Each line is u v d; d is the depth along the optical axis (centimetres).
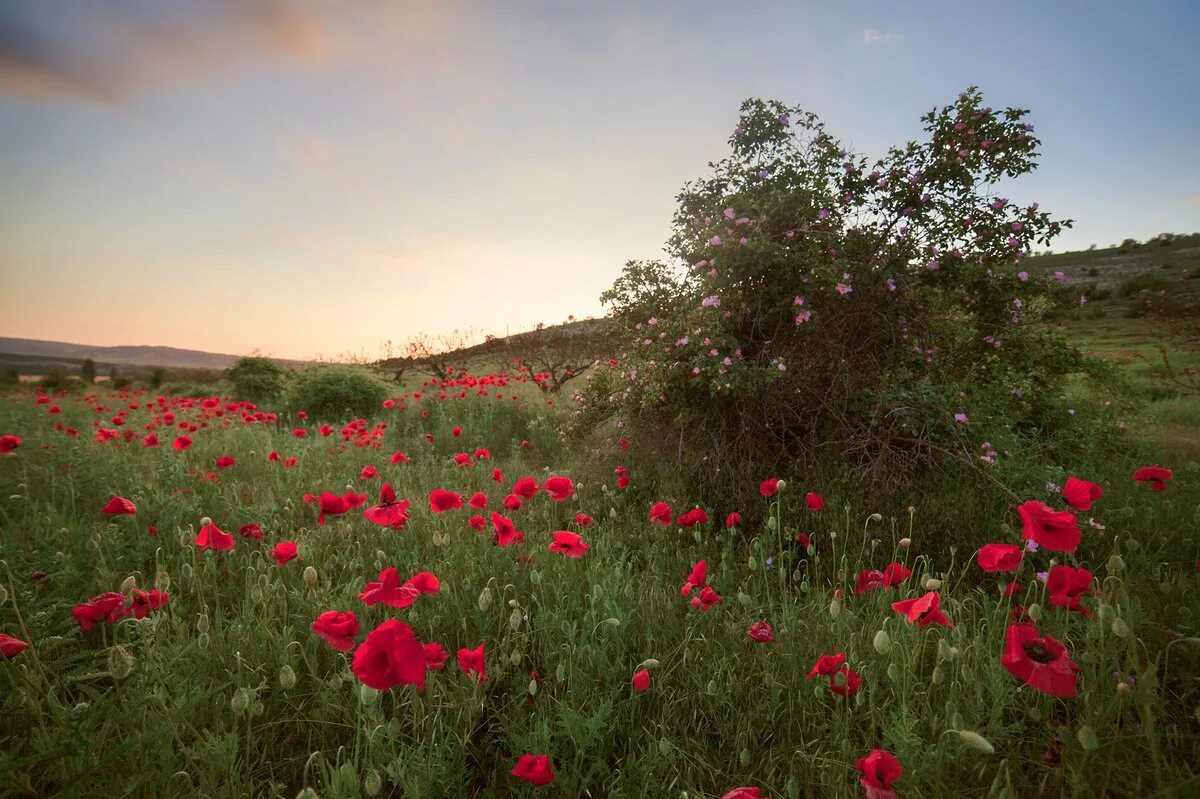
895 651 217
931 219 479
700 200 550
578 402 689
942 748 164
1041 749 185
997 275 497
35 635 208
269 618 256
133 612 212
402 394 1178
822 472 420
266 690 226
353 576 309
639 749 197
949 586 310
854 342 475
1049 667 144
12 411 805
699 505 417
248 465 577
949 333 502
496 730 215
